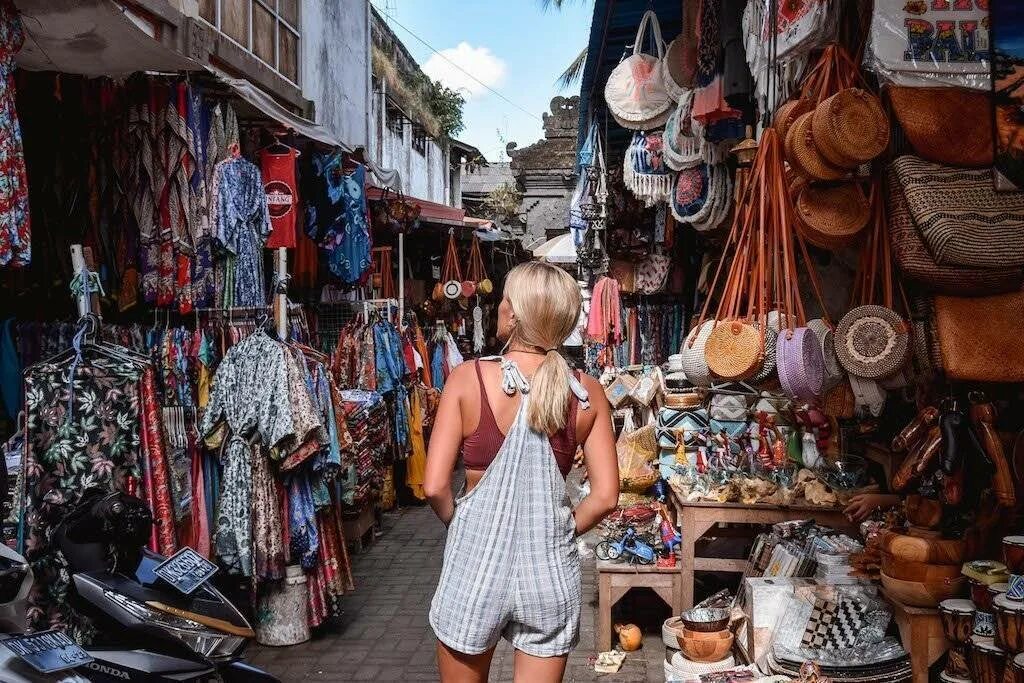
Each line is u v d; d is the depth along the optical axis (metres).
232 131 4.70
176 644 2.73
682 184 5.27
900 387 3.27
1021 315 2.84
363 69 10.58
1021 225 2.67
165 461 3.67
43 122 4.30
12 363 4.25
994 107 2.64
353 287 7.21
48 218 4.32
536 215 19.86
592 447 2.54
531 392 2.39
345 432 5.06
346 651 4.50
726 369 3.31
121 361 3.54
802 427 4.56
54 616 3.30
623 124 6.14
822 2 3.12
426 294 13.02
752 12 3.71
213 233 4.52
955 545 3.00
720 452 4.72
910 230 2.84
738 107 4.24
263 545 4.39
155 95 4.32
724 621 3.79
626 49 6.81
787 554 3.76
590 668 4.22
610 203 9.01
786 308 3.22
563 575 2.39
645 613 4.92
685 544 4.31
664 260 9.19
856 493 4.10
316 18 8.65
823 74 3.15
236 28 6.69
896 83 2.79
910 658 3.07
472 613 2.36
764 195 3.25
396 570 6.10
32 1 3.38
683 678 3.38
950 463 2.82
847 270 4.01
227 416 4.34
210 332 4.76
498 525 2.37
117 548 2.87
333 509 4.93
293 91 7.82
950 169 2.78
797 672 3.17
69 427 3.44
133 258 4.38
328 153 6.20
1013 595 2.59
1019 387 3.26
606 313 9.20
